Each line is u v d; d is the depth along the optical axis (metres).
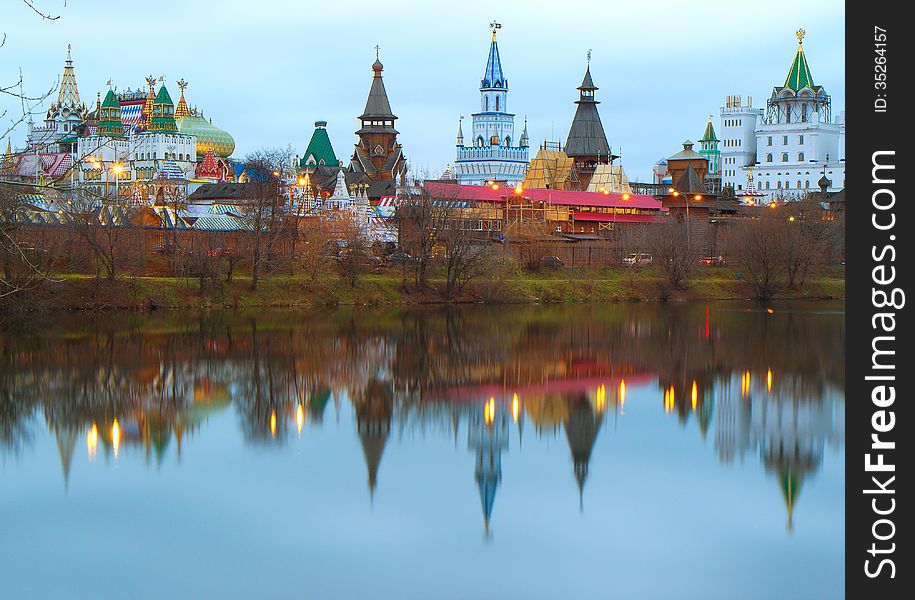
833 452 66.62
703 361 104.69
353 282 160.62
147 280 146.12
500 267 171.62
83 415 76.44
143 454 65.94
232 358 103.31
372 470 62.88
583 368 100.19
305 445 68.75
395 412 79.31
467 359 105.00
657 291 182.00
